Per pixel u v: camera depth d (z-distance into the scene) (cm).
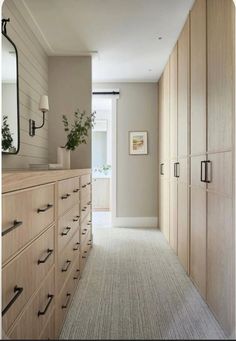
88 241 329
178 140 319
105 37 319
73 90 372
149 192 496
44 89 352
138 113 495
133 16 274
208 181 207
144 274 274
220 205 184
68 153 325
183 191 294
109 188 698
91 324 185
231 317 162
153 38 322
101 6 257
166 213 404
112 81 490
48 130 368
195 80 247
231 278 163
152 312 201
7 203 101
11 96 226
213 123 198
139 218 496
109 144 722
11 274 103
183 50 294
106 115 721
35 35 310
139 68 424
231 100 165
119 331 175
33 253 129
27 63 281
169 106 379
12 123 228
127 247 366
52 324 158
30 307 123
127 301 218
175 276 269
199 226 233
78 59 373
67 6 255
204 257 219
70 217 215
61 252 183
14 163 243
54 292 164
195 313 199
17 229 110
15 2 245
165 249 357
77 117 369
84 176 296
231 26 164
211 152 203
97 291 236
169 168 379
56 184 172
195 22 246
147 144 495
